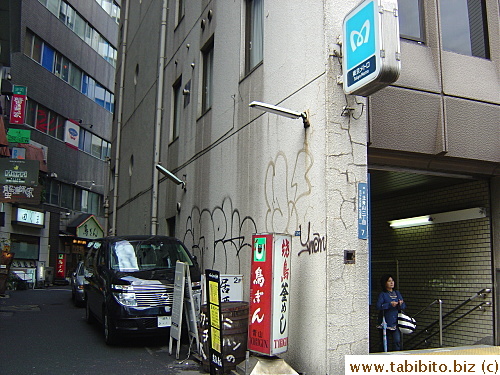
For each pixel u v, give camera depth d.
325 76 6.08
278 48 7.54
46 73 28.22
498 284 7.60
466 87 6.96
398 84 6.55
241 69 9.14
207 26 11.41
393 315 7.64
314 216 6.09
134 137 18.53
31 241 26.98
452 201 8.69
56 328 10.06
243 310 6.51
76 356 7.37
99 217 36.53
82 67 32.91
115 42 38.62
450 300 8.53
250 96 8.52
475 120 6.93
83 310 13.59
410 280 9.58
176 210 12.72
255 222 7.91
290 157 6.87
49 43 28.47
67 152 31.12
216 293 6.03
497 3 7.49
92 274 9.95
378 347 9.87
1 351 7.68
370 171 7.60
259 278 5.98
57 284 29.09
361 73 5.45
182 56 13.38
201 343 6.68
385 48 5.15
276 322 5.81
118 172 21.16
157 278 8.16
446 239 8.73
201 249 10.62
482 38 7.49
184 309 7.77
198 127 11.48
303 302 6.14
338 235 5.79
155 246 9.29
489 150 6.95
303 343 6.05
